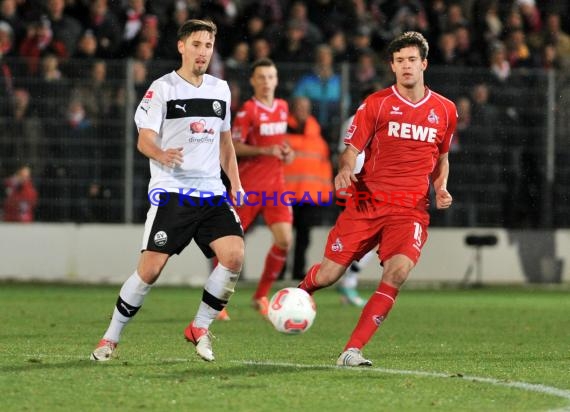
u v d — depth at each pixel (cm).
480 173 4622
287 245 3172
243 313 3331
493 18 5109
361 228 2073
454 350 2397
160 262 1995
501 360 2200
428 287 4634
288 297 1969
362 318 2038
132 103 4428
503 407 1602
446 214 4659
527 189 4625
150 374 1870
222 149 2091
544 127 4606
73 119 4425
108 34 4762
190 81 2005
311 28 4928
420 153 2069
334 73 4456
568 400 1672
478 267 4675
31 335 2597
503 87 4588
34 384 1748
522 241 4678
